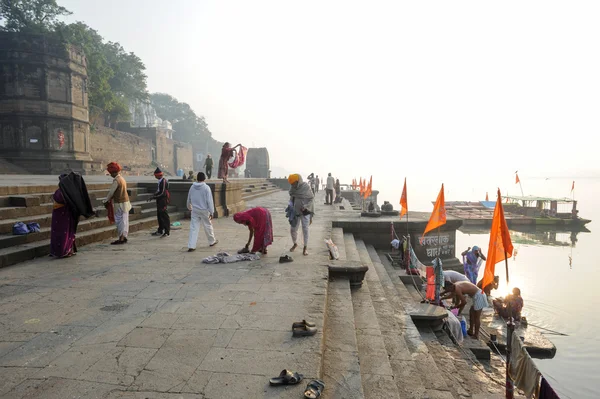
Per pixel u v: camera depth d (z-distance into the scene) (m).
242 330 3.92
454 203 49.00
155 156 63.25
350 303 5.51
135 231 10.08
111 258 7.04
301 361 3.31
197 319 4.20
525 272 19.25
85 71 38.38
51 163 34.78
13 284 5.41
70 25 42.03
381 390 3.51
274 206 18.80
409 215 15.89
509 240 6.05
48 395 2.77
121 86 60.66
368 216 15.19
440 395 4.07
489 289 11.38
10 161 33.50
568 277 18.03
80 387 2.88
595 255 24.23
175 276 5.88
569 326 11.13
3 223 7.16
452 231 14.47
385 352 4.36
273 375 3.08
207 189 7.81
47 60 34.53
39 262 6.69
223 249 7.92
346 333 4.38
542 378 3.78
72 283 5.49
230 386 2.91
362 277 6.76
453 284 7.83
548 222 37.28
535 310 12.67
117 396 2.77
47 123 34.69
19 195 8.40
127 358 3.33
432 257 14.15
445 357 5.83
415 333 5.79
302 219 7.42
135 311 4.44
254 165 47.88
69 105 36.16
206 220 8.02
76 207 7.03
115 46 61.31
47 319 4.18
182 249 7.88
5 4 37.47
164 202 9.38
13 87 33.56
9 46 33.72
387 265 11.80
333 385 3.20
